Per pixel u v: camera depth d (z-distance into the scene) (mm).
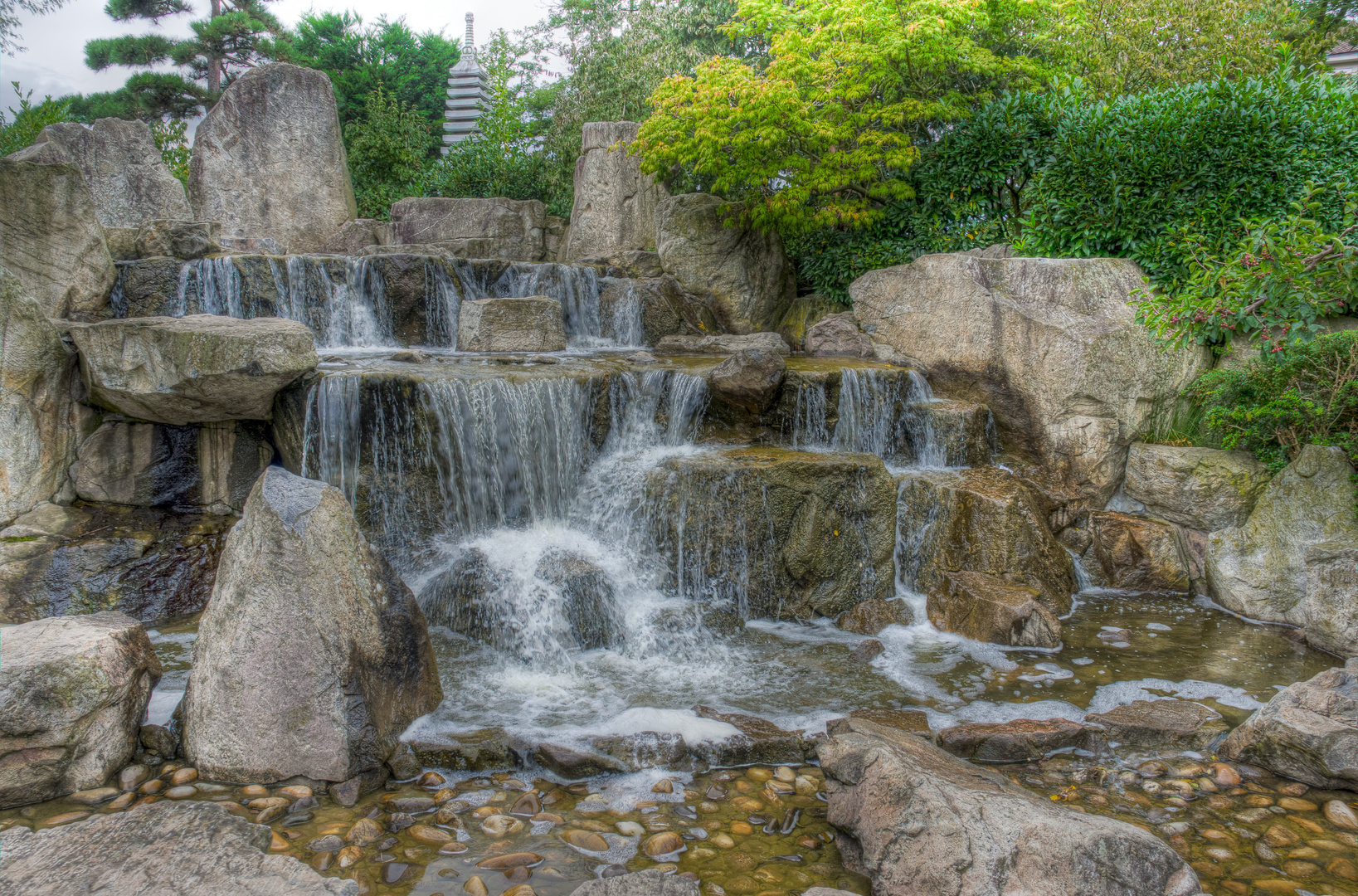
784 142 12102
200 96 28328
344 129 20844
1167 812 4078
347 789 4062
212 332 6129
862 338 10625
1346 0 16625
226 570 4477
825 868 3568
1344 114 8711
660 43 19516
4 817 3760
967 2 11141
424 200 15742
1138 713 5062
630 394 8117
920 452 8719
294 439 6820
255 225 14281
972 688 5535
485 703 5121
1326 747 4230
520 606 6074
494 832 3785
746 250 12789
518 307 10023
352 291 10188
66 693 3916
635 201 15273
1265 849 3732
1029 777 4445
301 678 4188
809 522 6941
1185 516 7852
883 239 12578
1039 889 3088
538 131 21406
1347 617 6082
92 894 3029
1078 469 8281
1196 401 8461
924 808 3393
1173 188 8992
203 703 4246
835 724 4805
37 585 5969
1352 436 7027
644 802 4102
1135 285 8711
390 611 4695
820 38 11883
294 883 3150
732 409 8438
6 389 6113
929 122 12820
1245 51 12656
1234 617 7000
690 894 3174
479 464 7219
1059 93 11508
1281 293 5867
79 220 8227
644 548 7000
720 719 4898
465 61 34594
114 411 6672
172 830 3490
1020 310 8688
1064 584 7387
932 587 7199
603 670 5750
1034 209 10297
